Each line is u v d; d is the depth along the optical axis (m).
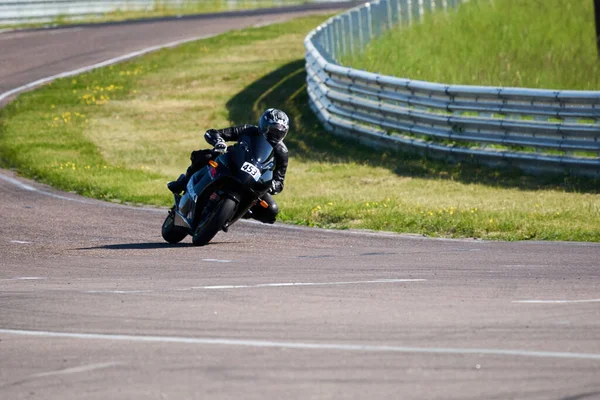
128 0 172.12
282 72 111.50
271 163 37.50
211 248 38.47
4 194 58.53
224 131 37.59
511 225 44.97
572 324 21.78
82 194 59.34
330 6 181.62
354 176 65.62
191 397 16.11
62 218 49.25
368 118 76.56
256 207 39.06
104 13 167.12
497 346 19.62
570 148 60.88
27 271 32.84
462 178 62.81
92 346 20.05
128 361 18.64
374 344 19.84
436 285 28.05
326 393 16.27
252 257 35.75
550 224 45.41
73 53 125.06
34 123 87.94
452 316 22.80
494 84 88.81
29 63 118.19
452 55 103.44
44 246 39.72
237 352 19.20
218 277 30.16
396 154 71.94
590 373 17.47
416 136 72.31
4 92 102.06
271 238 42.34
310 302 24.88
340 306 24.25
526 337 20.45
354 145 77.00
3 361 18.98
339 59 100.12
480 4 123.38
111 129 86.56
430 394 16.20
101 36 139.88
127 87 105.44
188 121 90.12
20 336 21.34
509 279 29.41
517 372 17.58
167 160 74.56
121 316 23.28
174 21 159.12
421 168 66.88
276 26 148.62
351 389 16.50
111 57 121.94
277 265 33.28
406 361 18.39
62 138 81.50
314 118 88.31
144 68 115.25
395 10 115.62
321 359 18.56
